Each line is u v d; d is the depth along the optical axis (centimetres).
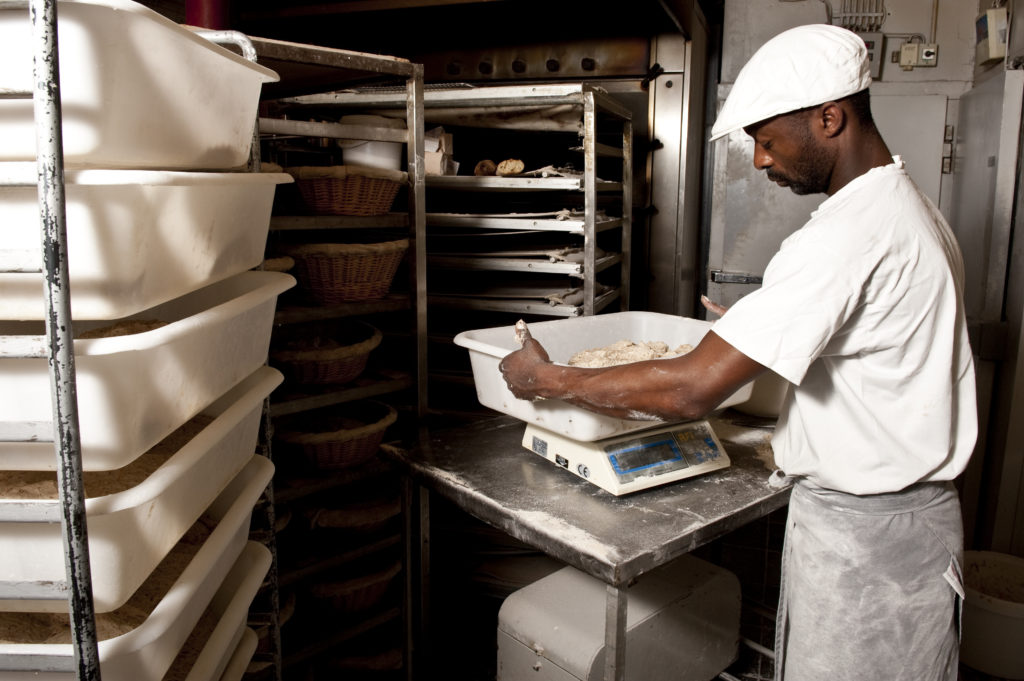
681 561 219
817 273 121
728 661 220
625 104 337
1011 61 287
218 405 138
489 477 175
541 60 338
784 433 149
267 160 258
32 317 93
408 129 219
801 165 133
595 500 162
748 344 123
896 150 351
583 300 272
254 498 136
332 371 213
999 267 293
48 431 89
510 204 329
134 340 90
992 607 238
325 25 340
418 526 207
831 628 142
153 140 97
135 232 90
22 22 82
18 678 97
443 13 319
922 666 140
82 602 88
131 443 94
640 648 186
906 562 136
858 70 124
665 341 218
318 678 229
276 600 169
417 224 222
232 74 114
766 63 128
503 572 271
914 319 125
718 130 134
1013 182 284
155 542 101
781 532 336
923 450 131
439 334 290
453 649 250
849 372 132
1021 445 287
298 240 258
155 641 102
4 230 89
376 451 225
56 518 88
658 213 345
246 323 124
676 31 323
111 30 83
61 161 80
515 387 161
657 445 171
